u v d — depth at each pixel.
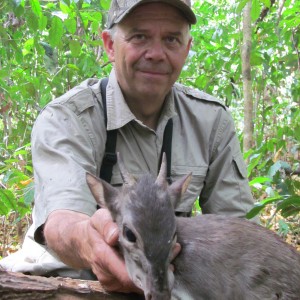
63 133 0.91
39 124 0.93
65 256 0.78
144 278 0.60
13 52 1.83
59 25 1.43
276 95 2.53
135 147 0.97
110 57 1.02
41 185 0.86
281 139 1.73
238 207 1.04
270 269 0.76
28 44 1.72
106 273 0.69
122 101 0.96
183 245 0.75
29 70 1.77
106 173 0.95
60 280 0.74
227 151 1.05
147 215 0.61
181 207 0.98
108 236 0.67
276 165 1.38
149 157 0.98
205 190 1.07
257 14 1.43
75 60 1.87
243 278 0.75
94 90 0.98
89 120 0.95
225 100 2.24
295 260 0.78
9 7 1.49
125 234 0.63
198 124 1.03
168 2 0.92
